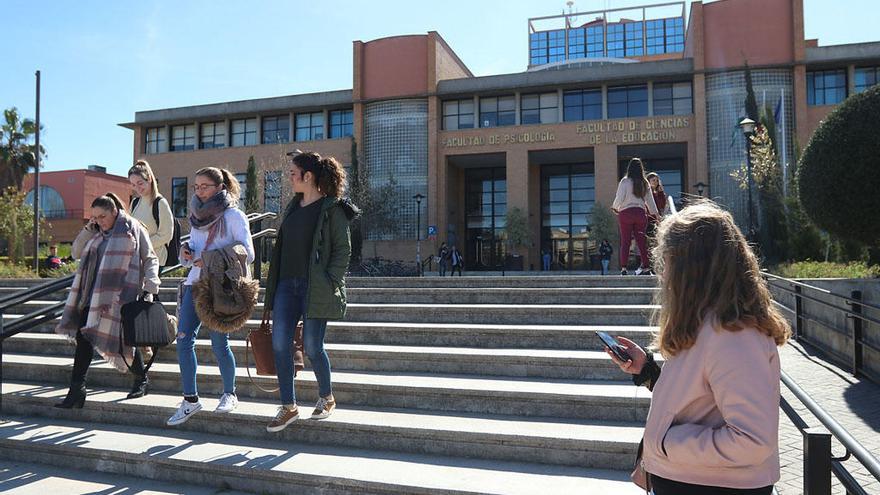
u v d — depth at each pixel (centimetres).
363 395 480
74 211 5484
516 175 3750
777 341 172
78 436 460
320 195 435
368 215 3709
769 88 3362
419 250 3731
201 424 468
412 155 3909
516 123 3847
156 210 598
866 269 1020
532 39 8206
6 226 3111
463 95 3938
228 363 465
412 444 411
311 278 416
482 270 4241
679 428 172
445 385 468
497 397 447
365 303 796
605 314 639
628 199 895
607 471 369
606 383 475
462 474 366
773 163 1992
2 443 459
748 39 3403
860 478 368
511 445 391
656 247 196
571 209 4112
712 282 172
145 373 527
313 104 4128
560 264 4100
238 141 4388
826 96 3406
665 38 7819
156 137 4562
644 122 3566
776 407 162
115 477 417
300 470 377
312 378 503
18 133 4294
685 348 175
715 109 3441
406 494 349
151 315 491
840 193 621
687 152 3588
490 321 664
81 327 500
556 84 3731
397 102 3959
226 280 452
